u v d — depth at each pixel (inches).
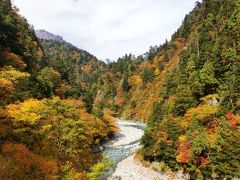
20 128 1626.5
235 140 1886.1
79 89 3964.1
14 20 3740.2
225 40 2923.2
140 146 3213.6
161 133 2442.2
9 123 1610.5
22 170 1234.0
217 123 2185.0
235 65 2541.8
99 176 2174.0
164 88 4613.7
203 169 1942.7
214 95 2566.4
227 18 3577.8
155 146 2399.1
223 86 2600.9
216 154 1914.4
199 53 3437.5
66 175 1547.7
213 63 2827.3
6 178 1129.4
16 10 4552.2
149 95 5728.3
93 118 3213.6
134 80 7155.5
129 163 2566.4
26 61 3171.8
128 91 7121.1
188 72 3326.8
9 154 1317.7
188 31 5885.8
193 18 5920.3
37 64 3570.4
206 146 1956.2
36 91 2474.2
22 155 1338.6
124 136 3897.6
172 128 2353.6
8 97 2042.3
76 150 1886.1
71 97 3555.6
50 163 1445.6
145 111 5349.4
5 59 2610.7
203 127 2241.6
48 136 1712.6
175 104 2878.9
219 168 1872.5
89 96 3993.6
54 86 3287.4
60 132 1807.3
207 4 5044.3
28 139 1633.9
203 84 2755.9
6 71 2274.9
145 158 2549.2
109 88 7549.2
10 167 1179.9
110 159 2696.9
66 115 1927.9
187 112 2504.9
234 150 1857.8
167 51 6446.9
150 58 7731.3
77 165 1931.6
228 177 1847.9
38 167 1350.9
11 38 3166.8
